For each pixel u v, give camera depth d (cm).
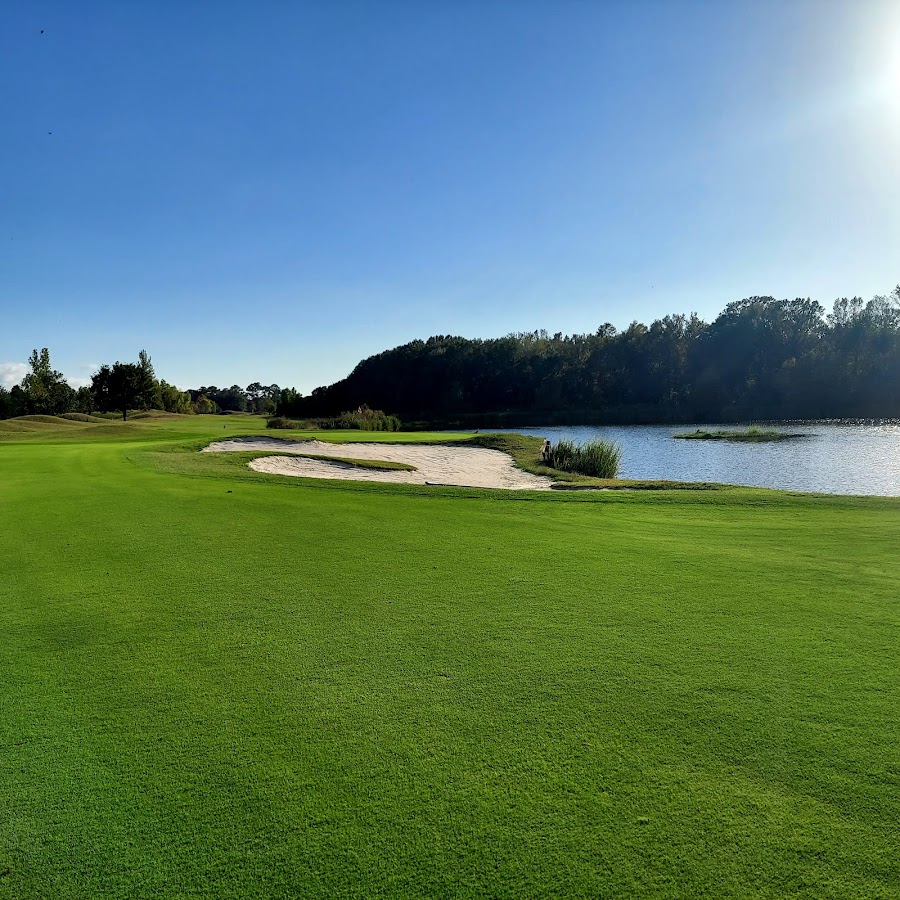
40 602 613
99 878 267
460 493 1307
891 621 541
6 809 310
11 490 1297
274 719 390
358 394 11488
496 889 258
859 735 361
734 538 882
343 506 1145
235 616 571
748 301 11112
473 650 489
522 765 339
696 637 509
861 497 1222
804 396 8388
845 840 280
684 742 357
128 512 1070
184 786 326
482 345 12062
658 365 10144
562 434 5778
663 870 266
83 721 391
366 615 570
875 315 9444
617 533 921
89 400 8831
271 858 277
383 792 319
